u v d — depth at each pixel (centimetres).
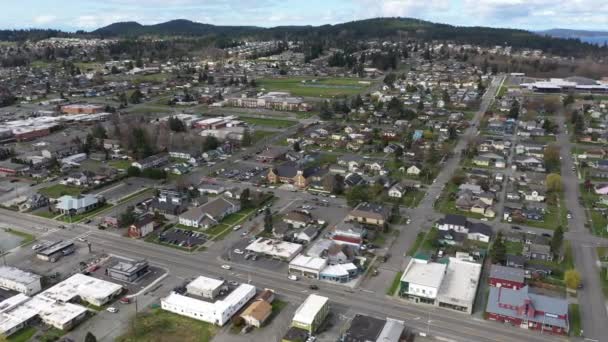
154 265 7962
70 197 10312
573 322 6412
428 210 10325
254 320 6322
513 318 6353
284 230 9119
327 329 6294
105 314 6612
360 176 12288
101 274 7669
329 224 9600
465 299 6669
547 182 11444
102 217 9894
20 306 6625
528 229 9388
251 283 7425
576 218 9906
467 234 8962
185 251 8469
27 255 8275
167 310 6700
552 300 6444
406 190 11444
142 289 7238
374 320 6262
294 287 7319
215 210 9775
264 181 12156
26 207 10331
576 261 8088
